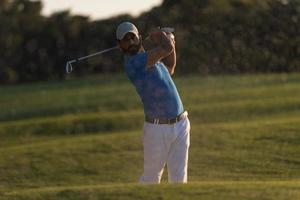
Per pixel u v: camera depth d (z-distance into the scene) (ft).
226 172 87.10
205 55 222.69
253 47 224.94
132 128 134.21
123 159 98.94
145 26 232.12
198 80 188.96
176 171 60.64
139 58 59.52
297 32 226.38
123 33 59.67
